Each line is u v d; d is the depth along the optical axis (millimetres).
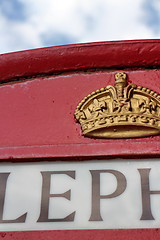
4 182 1866
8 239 1730
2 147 1950
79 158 1861
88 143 1897
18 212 1784
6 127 2027
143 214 1716
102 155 1845
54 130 1970
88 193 1780
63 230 1720
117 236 1684
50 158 1876
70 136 1939
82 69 2150
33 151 1901
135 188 1771
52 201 1783
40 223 1746
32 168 1881
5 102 2129
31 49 2199
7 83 2209
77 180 1818
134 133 1884
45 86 2141
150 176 1797
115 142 1880
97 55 2139
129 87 2012
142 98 1979
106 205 1746
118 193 1765
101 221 1715
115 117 1887
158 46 2119
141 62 2115
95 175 1820
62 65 2152
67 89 2104
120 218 1716
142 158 1845
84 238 1692
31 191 1824
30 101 2104
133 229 1692
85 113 1973
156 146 1849
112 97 1980
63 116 2012
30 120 2029
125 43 2125
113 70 2133
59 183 1821
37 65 2172
